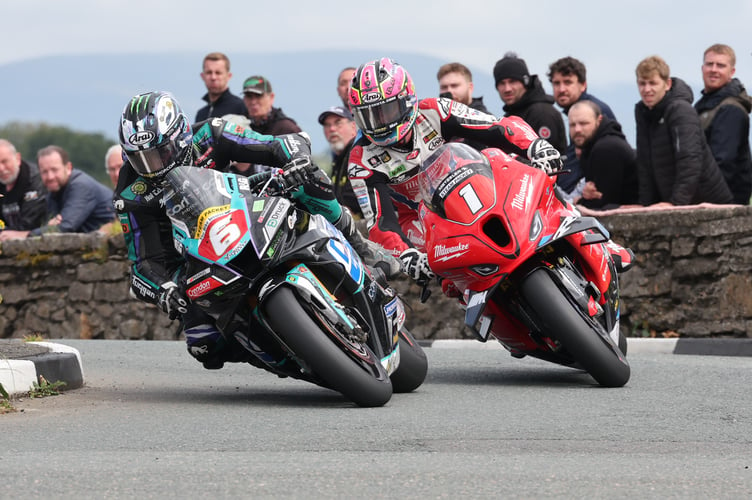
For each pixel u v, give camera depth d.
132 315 46.06
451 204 20.44
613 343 20.95
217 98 41.78
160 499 11.11
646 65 33.97
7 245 49.00
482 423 16.48
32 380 20.92
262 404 19.58
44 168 47.19
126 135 18.25
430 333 39.69
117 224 47.34
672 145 34.03
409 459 13.41
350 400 19.22
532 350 22.28
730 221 33.06
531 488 11.62
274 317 17.72
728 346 31.83
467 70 36.00
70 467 12.80
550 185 20.84
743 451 14.21
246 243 17.55
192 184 18.03
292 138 19.72
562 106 37.66
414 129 22.91
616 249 24.44
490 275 20.08
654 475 12.35
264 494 11.33
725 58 34.78
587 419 16.88
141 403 19.80
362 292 19.06
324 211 20.12
